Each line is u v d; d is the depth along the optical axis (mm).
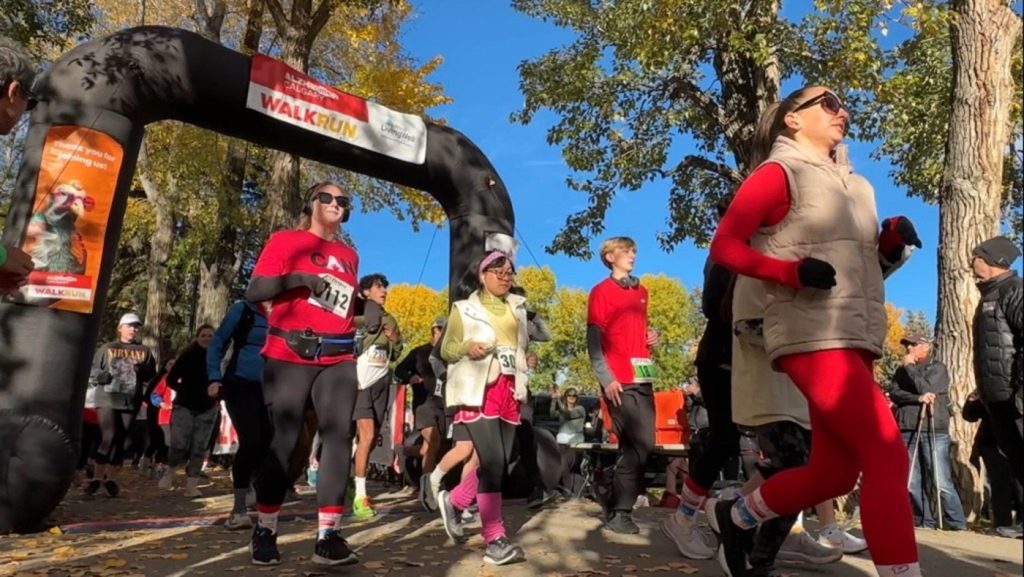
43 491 5621
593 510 6422
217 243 21422
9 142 15000
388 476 10742
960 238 8406
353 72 18516
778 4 13070
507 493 6727
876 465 2361
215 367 5695
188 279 31828
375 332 6703
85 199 6148
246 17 18312
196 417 8688
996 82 8461
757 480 3416
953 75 8781
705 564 4137
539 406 16375
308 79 7504
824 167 2686
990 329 5375
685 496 4316
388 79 16703
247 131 7277
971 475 8086
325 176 20547
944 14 10164
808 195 2582
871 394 2414
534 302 63438
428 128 8250
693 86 15531
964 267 8328
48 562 4461
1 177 15742
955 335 8312
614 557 4324
